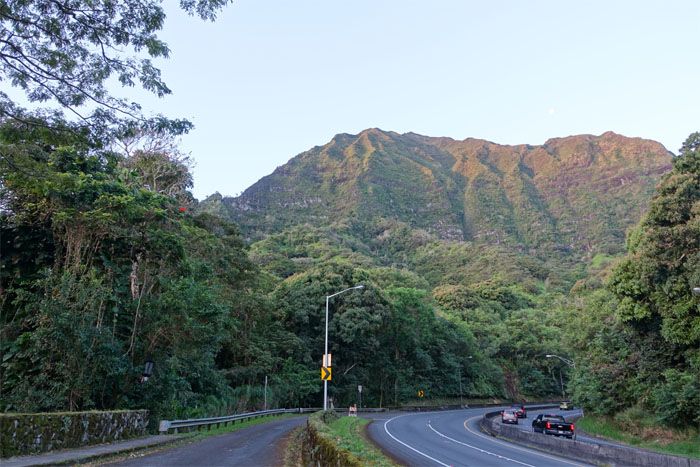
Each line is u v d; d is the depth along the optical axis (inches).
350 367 2450.8
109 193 804.0
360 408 2390.5
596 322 1651.1
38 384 663.1
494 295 5477.4
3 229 788.6
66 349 659.4
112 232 799.7
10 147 501.0
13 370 687.1
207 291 915.4
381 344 2783.0
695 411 954.7
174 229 1018.1
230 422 1173.7
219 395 1396.4
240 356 1827.0
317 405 2368.4
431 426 1477.6
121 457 510.9
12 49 445.7
